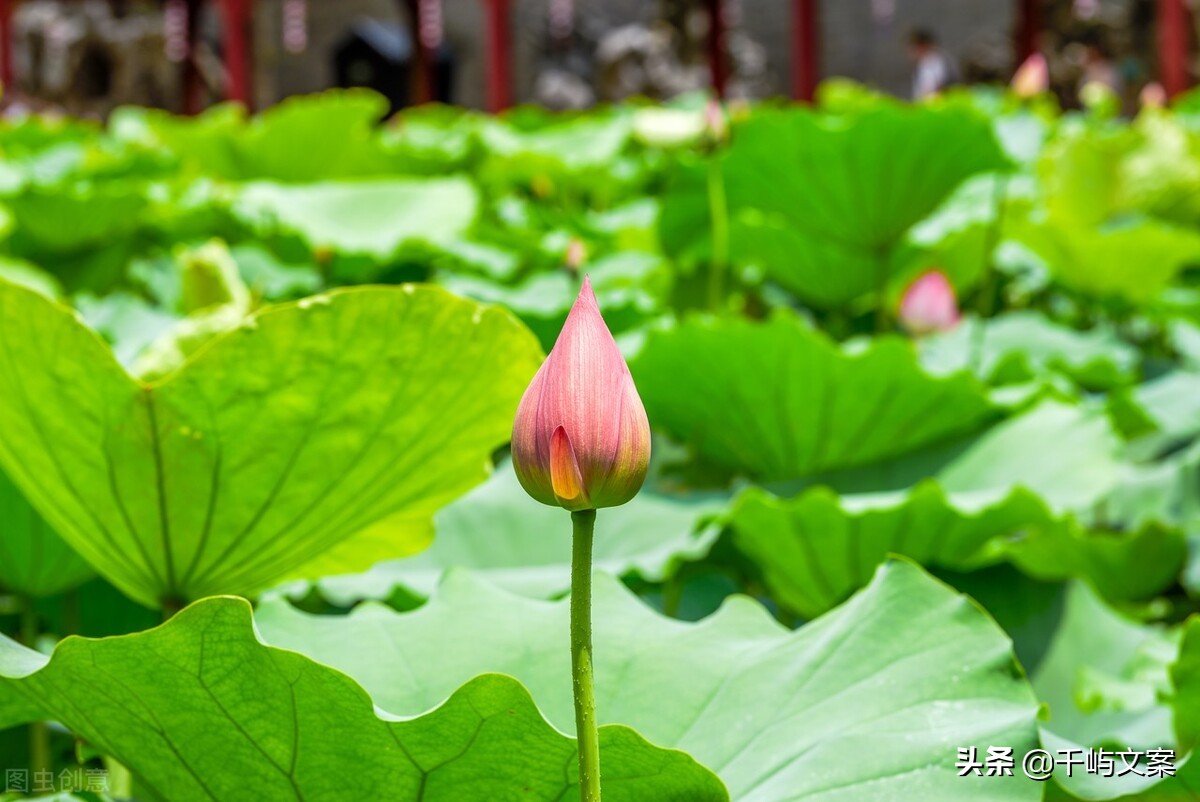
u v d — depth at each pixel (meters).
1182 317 4.77
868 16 27.42
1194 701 1.79
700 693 1.69
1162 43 18.72
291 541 1.84
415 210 4.75
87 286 4.94
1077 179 5.31
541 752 1.49
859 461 3.12
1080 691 2.24
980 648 1.65
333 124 6.59
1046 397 3.06
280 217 4.58
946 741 1.58
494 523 2.51
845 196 4.24
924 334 3.35
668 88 23.70
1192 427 3.95
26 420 1.75
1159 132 5.39
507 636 1.74
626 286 3.87
